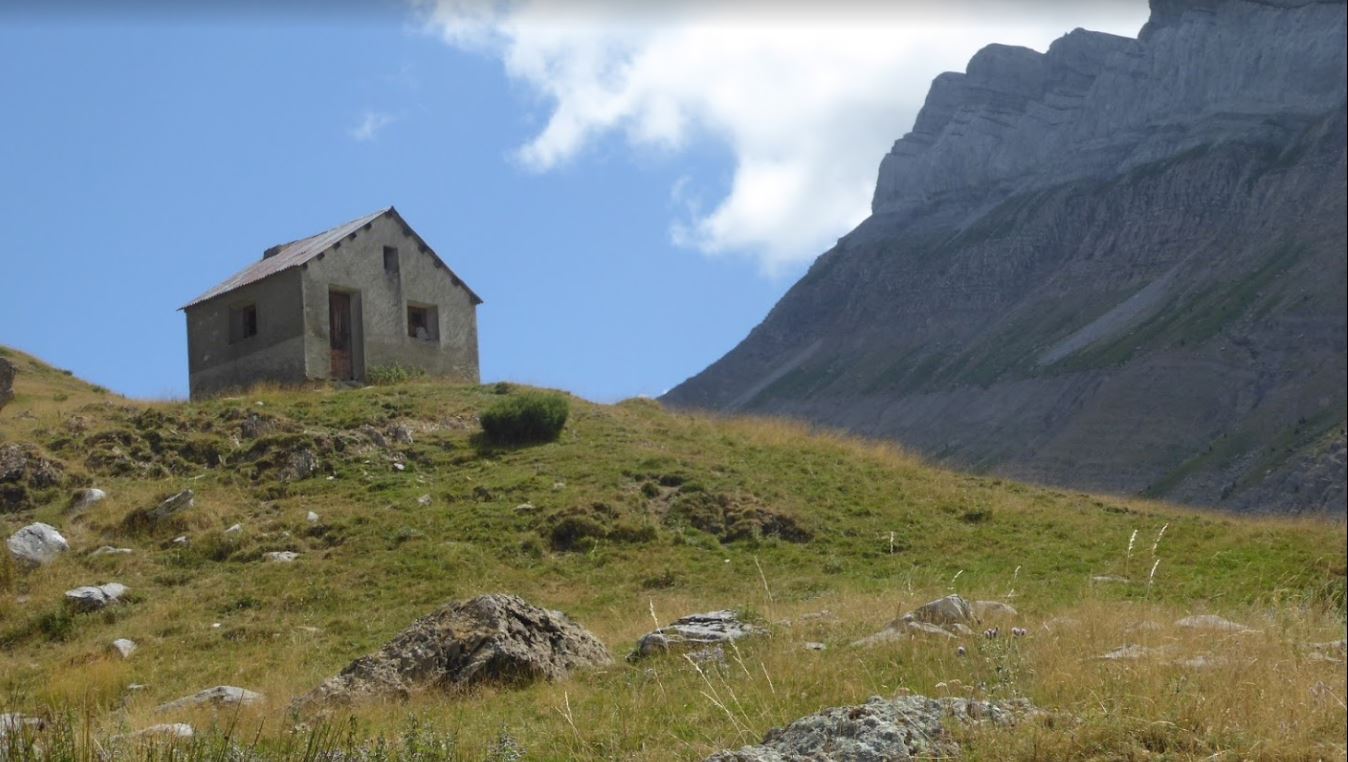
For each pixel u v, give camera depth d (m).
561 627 16.75
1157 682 10.18
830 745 9.16
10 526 28.70
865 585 24.56
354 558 27.30
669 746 10.56
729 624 16.86
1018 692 10.38
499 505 30.14
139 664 21.61
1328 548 27.02
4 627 24.28
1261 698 9.89
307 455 32.88
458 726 12.35
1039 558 27.03
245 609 24.91
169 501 29.45
